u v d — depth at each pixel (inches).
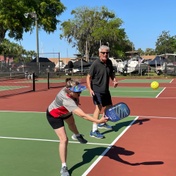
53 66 1471.5
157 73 1381.6
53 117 188.7
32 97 618.5
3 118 384.2
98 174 190.7
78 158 221.6
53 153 235.9
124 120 357.4
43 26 1691.7
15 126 335.6
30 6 1594.5
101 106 279.3
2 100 572.1
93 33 2301.9
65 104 181.3
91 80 277.6
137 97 596.1
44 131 309.7
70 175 189.6
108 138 277.0
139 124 335.3
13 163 213.9
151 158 220.5
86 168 201.5
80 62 1450.5
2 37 1656.0
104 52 272.5
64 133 189.2
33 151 241.6
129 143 260.1
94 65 273.7
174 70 1331.2
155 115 389.7
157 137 278.8
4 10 1501.0
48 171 197.9
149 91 713.0
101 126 313.3
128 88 800.9
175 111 420.8
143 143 259.6
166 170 196.4
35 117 388.8
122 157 223.1
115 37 2337.6
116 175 188.7
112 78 291.4
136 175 188.2
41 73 1384.1
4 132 307.1
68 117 198.8
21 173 194.9
